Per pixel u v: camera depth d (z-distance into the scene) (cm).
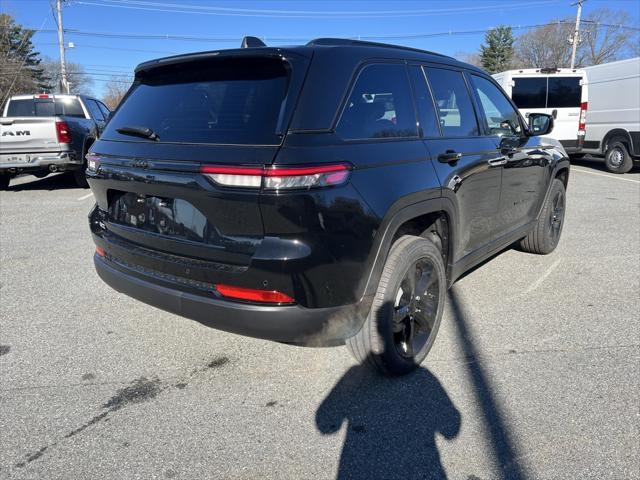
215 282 253
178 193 257
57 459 240
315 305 242
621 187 998
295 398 288
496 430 258
